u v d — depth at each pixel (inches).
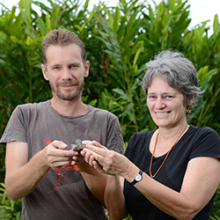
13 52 147.7
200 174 60.6
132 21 149.3
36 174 67.2
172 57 67.6
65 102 74.5
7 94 151.9
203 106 148.8
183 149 65.7
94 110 78.0
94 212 76.2
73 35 73.5
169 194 58.7
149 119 146.9
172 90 64.7
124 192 72.0
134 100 159.9
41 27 142.7
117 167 60.2
